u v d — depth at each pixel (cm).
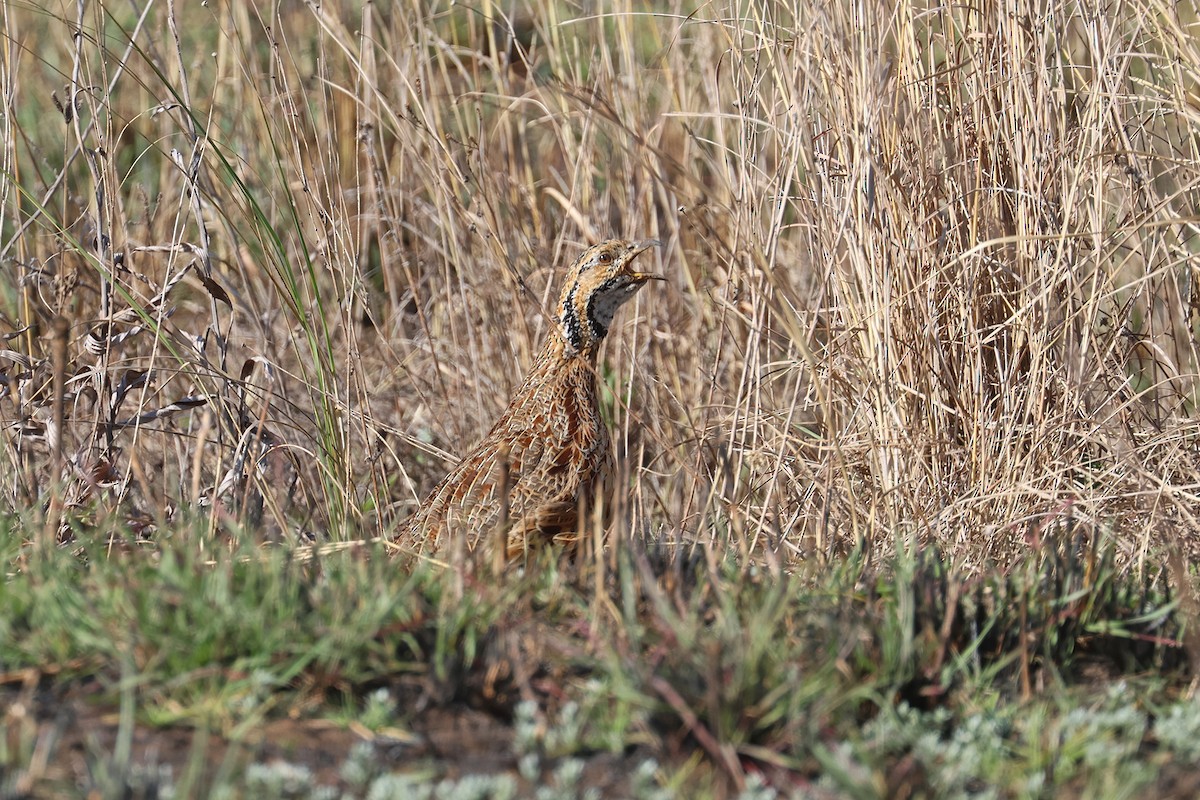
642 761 598
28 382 1034
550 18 1410
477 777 561
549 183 1470
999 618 731
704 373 1231
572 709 614
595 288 958
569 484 930
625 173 1310
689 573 772
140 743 584
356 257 1241
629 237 1288
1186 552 895
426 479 1276
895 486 983
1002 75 998
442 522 916
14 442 998
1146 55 984
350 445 1101
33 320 1183
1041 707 645
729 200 1225
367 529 1023
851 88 1012
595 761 596
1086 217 1016
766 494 1079
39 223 1137
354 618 650
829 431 955
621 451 1084
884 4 992
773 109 1078
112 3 1734
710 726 601
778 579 734
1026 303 980
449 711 634
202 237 1071
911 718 635
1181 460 976
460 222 1275
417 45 1280
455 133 1413
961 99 1041
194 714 601
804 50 1024
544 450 938
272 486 1059
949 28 1020
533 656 664
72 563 745
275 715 617
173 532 830
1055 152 996
